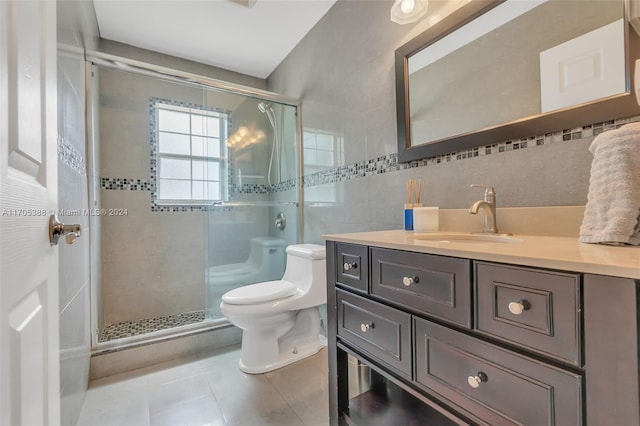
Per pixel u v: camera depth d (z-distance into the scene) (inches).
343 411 44.8
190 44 93.1
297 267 77.5
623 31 33.5
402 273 33.6
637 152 26.2
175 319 96.0
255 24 84.0
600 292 19.4
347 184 73.7
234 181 100.4
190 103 101.5
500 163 44.6
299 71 93.0
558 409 21.4
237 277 92.7
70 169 49.9
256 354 66.7
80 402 53.2
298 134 92.7
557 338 21.4
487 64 45.8
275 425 50.1
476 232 45.3
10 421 18.4
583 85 36.5
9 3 19.4
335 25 77.0
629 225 26.0
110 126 91.1
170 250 99.7
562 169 38.3
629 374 18.2
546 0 39.7
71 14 51.8
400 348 33.9
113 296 91.3
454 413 28.9
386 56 62.6
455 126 50.0
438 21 52.5
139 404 55.9
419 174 56.2
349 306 41.3
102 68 78.3
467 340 27.3
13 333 18.9
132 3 74.5
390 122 61.7
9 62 19.3
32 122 23.5
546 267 22.0
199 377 64.9
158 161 97.8
